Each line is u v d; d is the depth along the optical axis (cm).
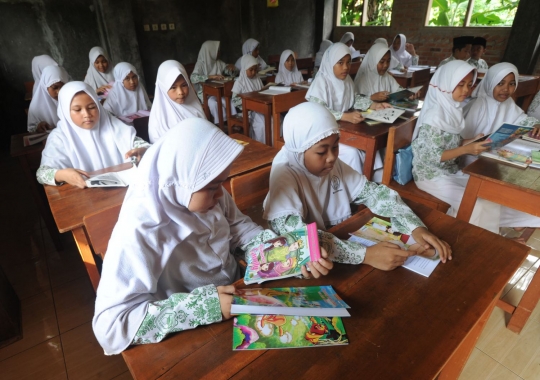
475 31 505
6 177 344
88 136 180
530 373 136
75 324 165
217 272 99
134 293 72
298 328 73
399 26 586
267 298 78
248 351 69
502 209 182
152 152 74
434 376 65
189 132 71
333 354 68
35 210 276
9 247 229
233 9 595
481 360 141
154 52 541
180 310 73
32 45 442
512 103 221
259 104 314
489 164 150
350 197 130
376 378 64
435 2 538
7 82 435
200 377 64
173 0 533
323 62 269
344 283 87
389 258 91
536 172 142
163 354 69
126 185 151
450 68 179
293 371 65
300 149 108
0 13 414
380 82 307
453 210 177
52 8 443
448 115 185
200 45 583
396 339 71
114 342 69
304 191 115
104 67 403
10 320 155
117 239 73
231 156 71
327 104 260
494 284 87
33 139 214
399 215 111
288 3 642
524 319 149
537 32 432
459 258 96
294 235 94
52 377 139
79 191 149
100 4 452
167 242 80
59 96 172
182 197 75
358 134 208
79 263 210
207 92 402
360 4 631
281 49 669
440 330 74
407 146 197
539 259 196
